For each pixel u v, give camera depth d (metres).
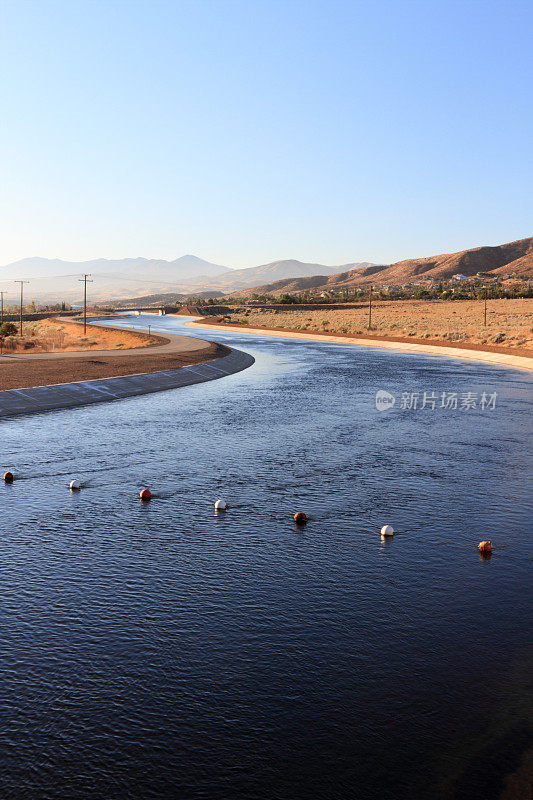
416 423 29.02
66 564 13.15
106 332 105.81
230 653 9.73
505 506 16.94
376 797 6.88
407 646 9.95
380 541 14.52
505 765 7.36
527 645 9.98
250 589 11.99
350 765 7.38
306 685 8.90
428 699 8.59
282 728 8.00
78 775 7.23
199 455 22.72
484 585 12.18
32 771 7.29
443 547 14.13
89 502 17.38
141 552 13.81
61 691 8.77
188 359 54.81
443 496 17.81
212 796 6.90
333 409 33.09
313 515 16.28
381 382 44.56
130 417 30.84
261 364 59.22
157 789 7.02
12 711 8.34
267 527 15.41
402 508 16.81
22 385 37.25
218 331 128.12
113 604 11.35
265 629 10.46
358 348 79.50
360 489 18.50
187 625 10.59
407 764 7.39
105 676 9.12
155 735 7.89
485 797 6.88
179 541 14.49
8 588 12.00
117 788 7.04
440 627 10.55
